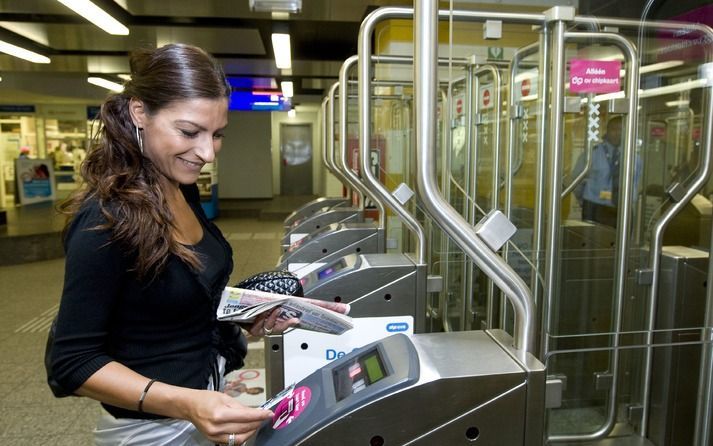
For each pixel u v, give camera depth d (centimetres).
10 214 911
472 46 194
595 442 149
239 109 1038
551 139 160
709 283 144
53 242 657
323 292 153
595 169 183
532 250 174
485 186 233
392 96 334
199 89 87
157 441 98
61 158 1170
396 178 337
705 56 166
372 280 155
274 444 79
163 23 555
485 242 87
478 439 81
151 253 86
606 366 147
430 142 85
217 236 113
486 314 207
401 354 86
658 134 175
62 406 264
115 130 88
